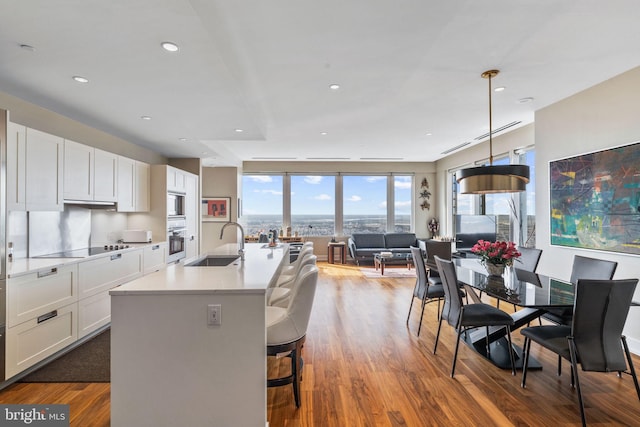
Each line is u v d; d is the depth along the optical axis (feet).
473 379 8.41
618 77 10.49
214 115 11.44
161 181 15.99
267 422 6.53
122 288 6.04
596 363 6.69
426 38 8.19
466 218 22.21
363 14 7.13
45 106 10.50
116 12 5.58
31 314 8.34
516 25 7.65
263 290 5.98
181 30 6.13
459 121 15.98
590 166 11.35
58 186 10.23
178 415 5.95
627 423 6.61
